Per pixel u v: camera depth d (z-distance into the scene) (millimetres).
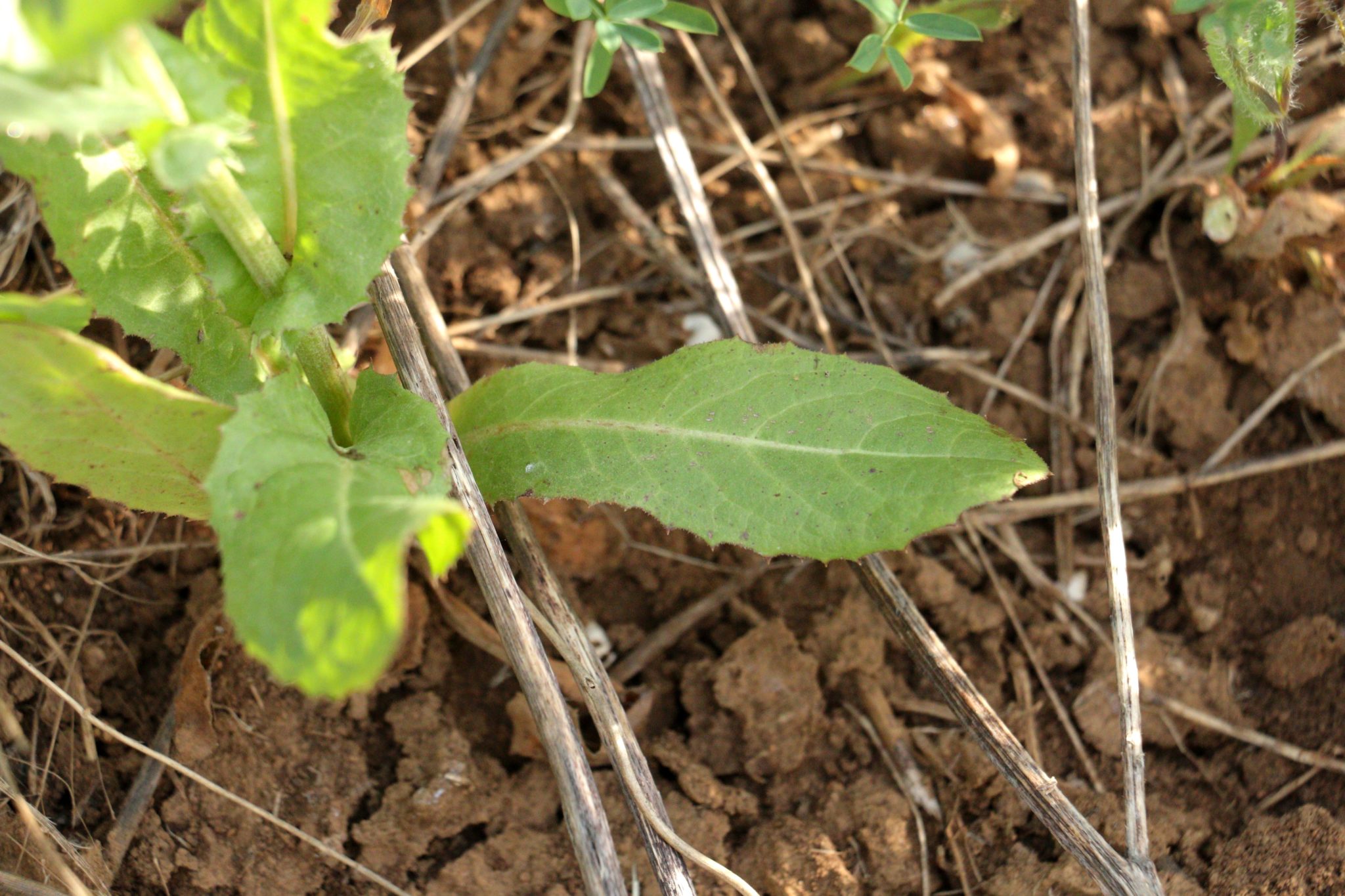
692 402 574
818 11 666
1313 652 603
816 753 605
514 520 578
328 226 547
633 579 624
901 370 644
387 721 596
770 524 566
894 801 597
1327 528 613
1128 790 563
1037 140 658
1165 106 656
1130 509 628
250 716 586
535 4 649
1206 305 638
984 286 649
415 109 642
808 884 585
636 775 559
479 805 591
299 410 538
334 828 584
